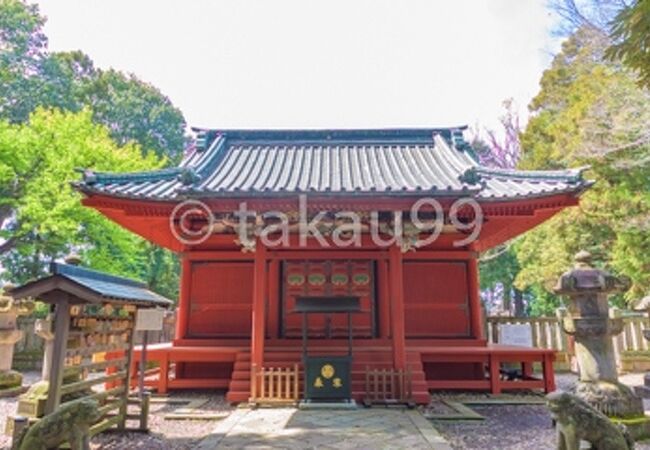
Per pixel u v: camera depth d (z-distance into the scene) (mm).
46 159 13328
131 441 5402
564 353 12297
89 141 14008
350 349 7426
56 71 27828
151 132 33625
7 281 18359
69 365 4746
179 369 9117
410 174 9477
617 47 4336
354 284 9422
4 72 23062
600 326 5766
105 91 31000
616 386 5605
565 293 6020
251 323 9547
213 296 9703
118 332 5742
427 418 6582
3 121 13422
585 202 11828
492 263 24656
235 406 7426
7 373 9461
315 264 9500
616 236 12312
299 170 9859
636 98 10516
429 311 9555
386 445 5004
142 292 6199
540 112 18359
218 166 10094
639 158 10898
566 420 3879
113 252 15289
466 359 8633
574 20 12609
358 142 12062
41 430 3781
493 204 7590
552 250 14086
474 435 5734
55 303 4539
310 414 6602
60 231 12969
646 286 11641
